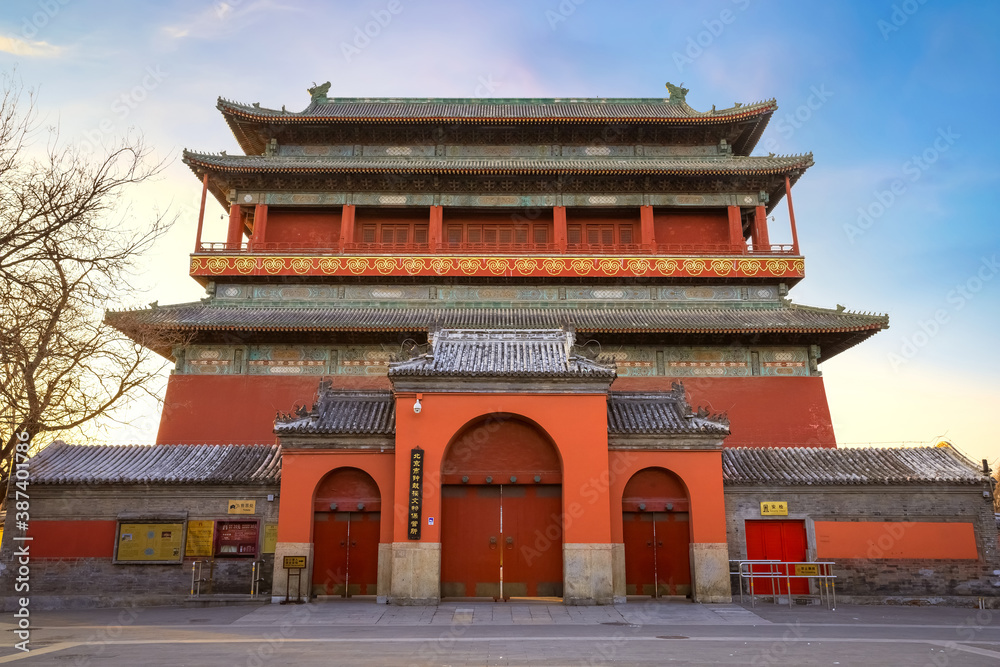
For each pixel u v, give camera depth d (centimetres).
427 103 5925
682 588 2639
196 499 2802
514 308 4838
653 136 5453
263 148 5650
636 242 5256
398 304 4841
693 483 2628
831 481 2805
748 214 5347
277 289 4869
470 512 2622
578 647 1709
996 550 2756
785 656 1608
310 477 2628
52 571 2725
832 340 4503
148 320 4203
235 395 4328
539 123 5312
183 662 1517
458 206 5125
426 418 2539
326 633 1933
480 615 2230
